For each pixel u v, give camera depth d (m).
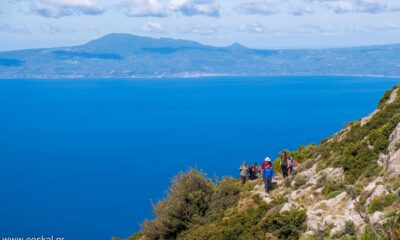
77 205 157.12
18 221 138.62
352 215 20.94
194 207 33.69
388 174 24.20
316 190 28.38
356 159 29.44
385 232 15.30
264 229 24.55
